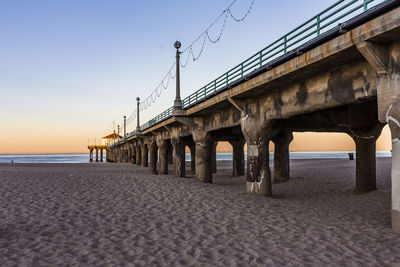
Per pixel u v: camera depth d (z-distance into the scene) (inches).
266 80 453.1
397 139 297.7
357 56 331.3
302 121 617.6
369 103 571.5
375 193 572.1
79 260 266.7
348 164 1373.0
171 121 965.8
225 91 603.5
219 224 387.2
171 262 263.0
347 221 392.2
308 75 414.9
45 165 1983.3
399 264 248.7
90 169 1457.9
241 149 1162.6
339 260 261.4
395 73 291.0
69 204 502.9
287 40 414.6
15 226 372.2
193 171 1427.2
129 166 1927.9
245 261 263.7
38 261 263.0
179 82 904.3
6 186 684.1
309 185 773.3
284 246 301.3
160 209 473.7
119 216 428.5
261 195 588.7
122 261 264.8
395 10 252.7
